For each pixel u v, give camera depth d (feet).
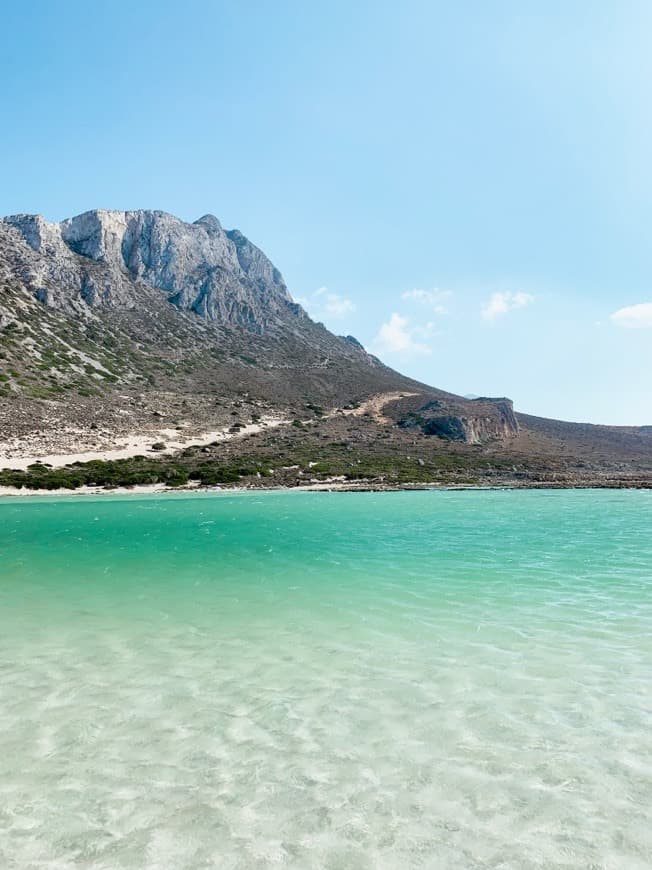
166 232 525.34
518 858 16.93
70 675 31.73
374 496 180.96
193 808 19.40
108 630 40.16
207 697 28.66
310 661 33.76
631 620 41.47
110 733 24.82
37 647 36.55
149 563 66.13
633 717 25.93
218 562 66.54
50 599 49.06
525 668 32.17
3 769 21.85
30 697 28.71
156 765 22.17
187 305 502.79
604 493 194.08
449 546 78.02
